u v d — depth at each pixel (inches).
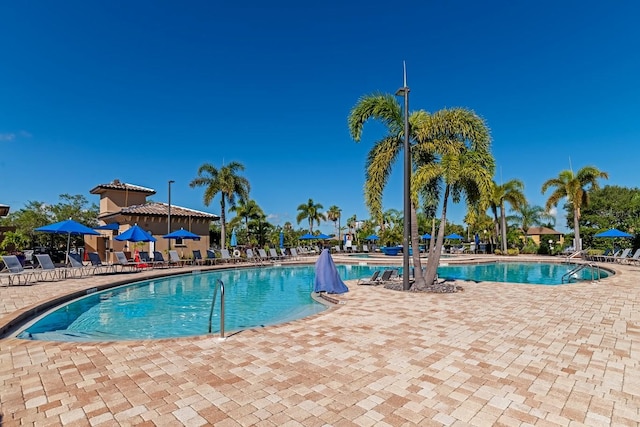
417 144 495.5
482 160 462.3
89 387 159.9
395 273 582.9
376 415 136.9
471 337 239.1
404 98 451.2
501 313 313.7
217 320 362.0
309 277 728.3
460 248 1617.9
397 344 223.6
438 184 535.8
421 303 362.9
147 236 737.6
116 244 986.1
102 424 129.3
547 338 236.7
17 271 497.4
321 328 262.8
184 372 177.6
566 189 1087.6
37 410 139.3
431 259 488.4
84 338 294.4
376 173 502.0
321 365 187.8
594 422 131.9
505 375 174.9
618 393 155.2
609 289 457.1
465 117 461.7
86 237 1098.1
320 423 131.1
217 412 138.5
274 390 157.8
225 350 211.8
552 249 1254.3
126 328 329.4
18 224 1197.1
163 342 227.3
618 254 904.3
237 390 157.6
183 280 657.0
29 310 329.4
